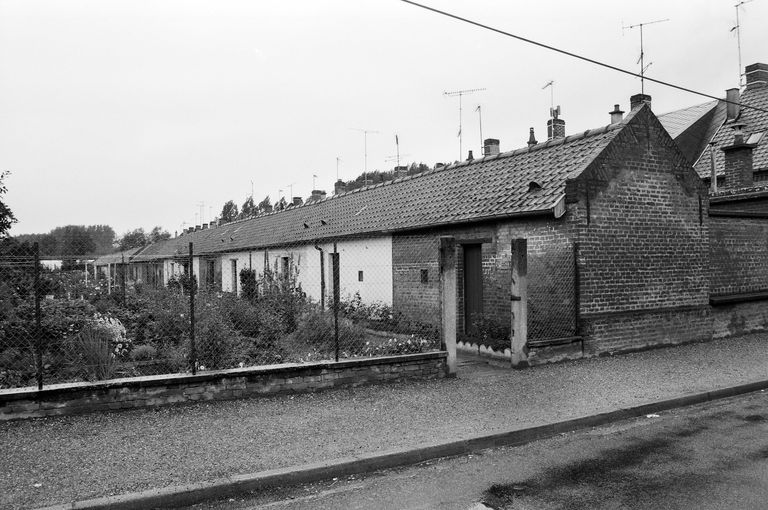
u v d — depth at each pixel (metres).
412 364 9.16
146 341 10.68
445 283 9.45
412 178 19.28
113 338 9.88
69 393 7.09
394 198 18.39
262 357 9.45
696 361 10.55
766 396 8.58
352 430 6.59
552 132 19.75
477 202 13.27
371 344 10.38
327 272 19.00
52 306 10.59
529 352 10.23
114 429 6.59
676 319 12.17
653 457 5.92
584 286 10.73
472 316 13.05
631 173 11.45
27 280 10.18
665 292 12.01
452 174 16.78
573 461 5.87
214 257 26.02
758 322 14.05
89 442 6.14
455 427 6.70
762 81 22.27
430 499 4.97
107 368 7.80
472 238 12.86
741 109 21.64
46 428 6.60
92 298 14.20
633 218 11.45
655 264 11.82
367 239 16.77
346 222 19.27
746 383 8.88
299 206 28.73
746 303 13.79
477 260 13.04
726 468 5.53
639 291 11.55
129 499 4.76
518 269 10.15
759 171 17.50
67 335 9.45
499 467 5.75
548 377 9.36
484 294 12.59
